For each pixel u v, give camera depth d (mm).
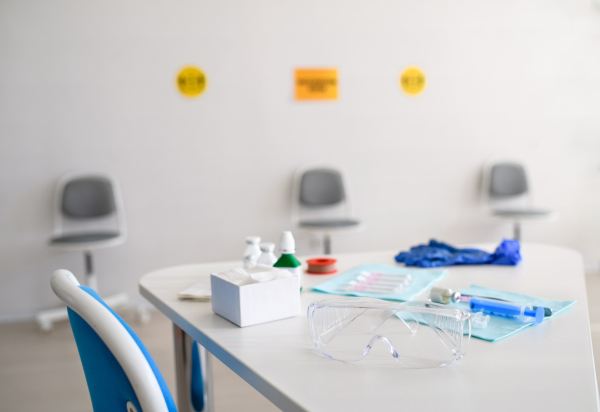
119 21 3279
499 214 3559
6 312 3328
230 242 3568
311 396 689
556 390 695
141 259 3473
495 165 3729
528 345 867
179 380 1379
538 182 3879
